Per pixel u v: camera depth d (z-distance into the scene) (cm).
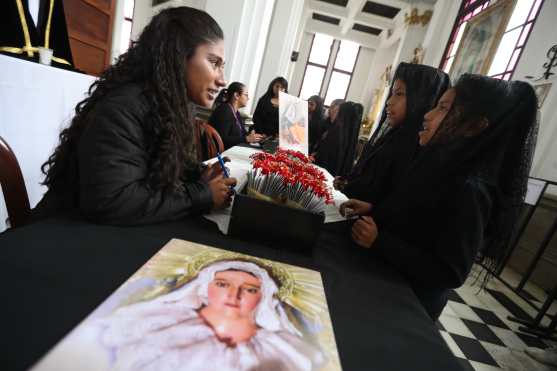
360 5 805
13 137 121
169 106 63
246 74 357
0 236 45
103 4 294
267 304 41
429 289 74
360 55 1133
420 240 77
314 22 1070
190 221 66
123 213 55
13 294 34
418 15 730
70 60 206
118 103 57
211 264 48
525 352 165
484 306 212
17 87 118
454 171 72
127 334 31
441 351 41
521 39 359
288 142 167
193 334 33
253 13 302
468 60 473
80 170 55
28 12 171
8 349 27
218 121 234
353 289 53
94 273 41
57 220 54
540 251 215
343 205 99
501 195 70
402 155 114
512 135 69
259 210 60
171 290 40
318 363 33
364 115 1129
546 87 294
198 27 65
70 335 29
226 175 79
